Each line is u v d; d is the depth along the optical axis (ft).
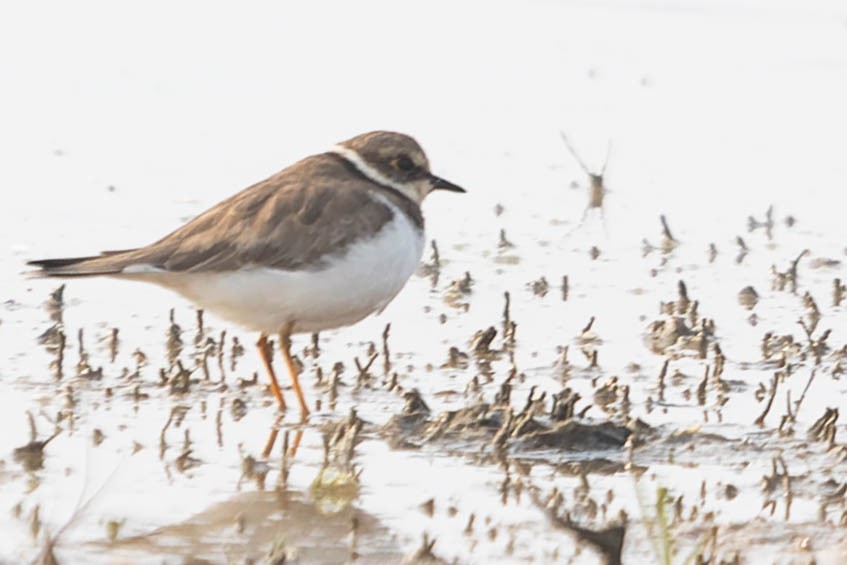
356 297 41.22
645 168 66.08
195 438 39.19
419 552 31.86
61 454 37.65
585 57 81.41
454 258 55.62
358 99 74.23
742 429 40.27
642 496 34.42
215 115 71.72
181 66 78.64
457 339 47.62
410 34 84.84
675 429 39.99
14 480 35.94
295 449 38.63
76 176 63.36
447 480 36.63
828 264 55.36
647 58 81.10
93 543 32.55
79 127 69.72
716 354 44.88
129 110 72.28
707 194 63.26
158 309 49.93
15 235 56.24
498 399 40.93
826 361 45.68
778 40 83.30
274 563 31.30
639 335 48.11
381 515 34.42
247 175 63.82
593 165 66.39
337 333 48.24
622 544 31.81
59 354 43.83
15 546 32.19
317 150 67.05
